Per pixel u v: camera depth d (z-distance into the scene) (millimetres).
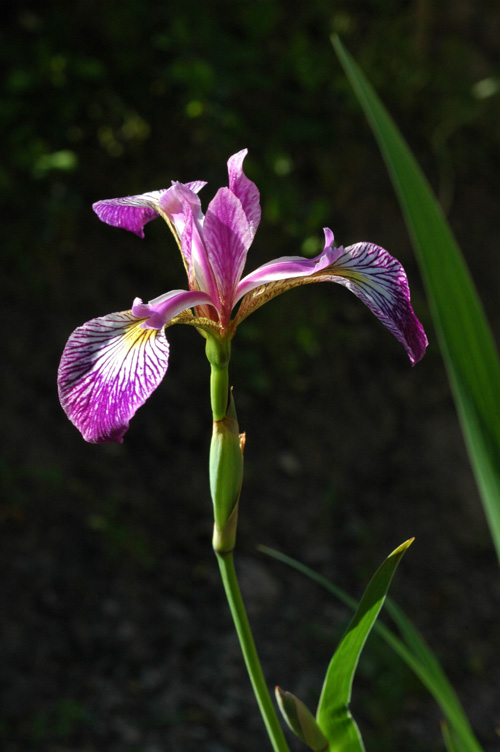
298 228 1318
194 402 1160
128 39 1236
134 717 812
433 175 1589
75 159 1123
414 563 1100
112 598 916
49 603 880
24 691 796
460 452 1271
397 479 1206
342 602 1018
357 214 1441
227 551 480
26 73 1152
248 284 490
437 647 999
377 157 1498
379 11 1606
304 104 1423
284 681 896
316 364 1281
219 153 1272
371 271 498
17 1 1229
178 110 1271
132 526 996
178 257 1264
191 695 853
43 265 1154
